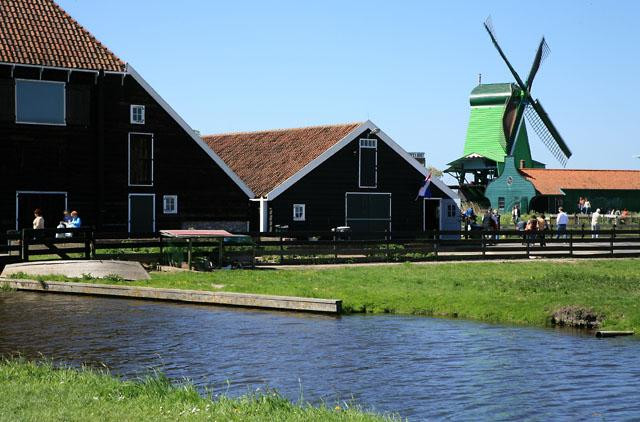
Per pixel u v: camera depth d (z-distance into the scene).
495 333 19.97
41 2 39.50
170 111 41.09
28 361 16.55
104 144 39.31
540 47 96.38
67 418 10.77
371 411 13.25
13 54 36.62
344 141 45.72
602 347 18.36
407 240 37.75
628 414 13.27
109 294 26.25
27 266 29.41
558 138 96.38
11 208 37.19
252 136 53.19
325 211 45.25
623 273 31.36
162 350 17.89
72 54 38.25
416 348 18.19
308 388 14.71
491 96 101.56
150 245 32.38
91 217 39.09
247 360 16.92
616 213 87.12
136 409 11.36
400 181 47.66
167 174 41.12
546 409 13.52
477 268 32.78
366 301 23.69
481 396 14.26
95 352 17.66
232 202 42.88
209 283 27.30
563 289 24.77
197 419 10.85
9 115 37.00
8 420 10.55
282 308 23.47
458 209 49.19
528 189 91.31
